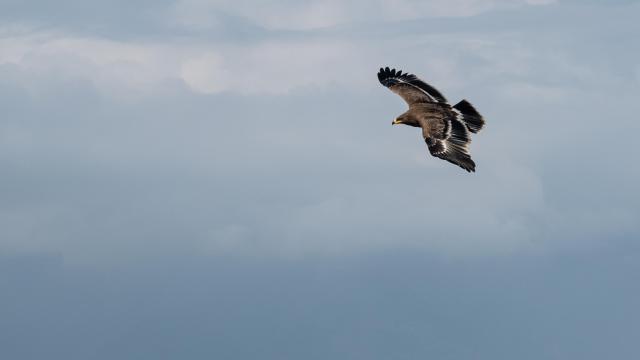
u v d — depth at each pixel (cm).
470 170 3050
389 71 3466
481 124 3172
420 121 3198
